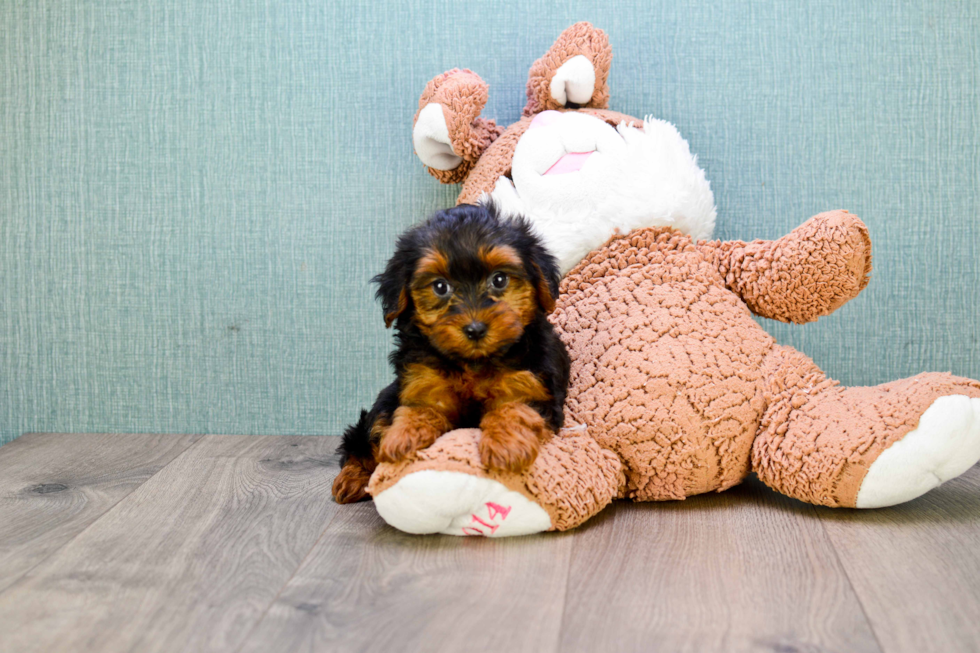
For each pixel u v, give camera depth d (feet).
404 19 8.03
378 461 5.53
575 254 6.61
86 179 8.32
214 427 8.46
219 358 8.40
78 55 8.21
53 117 8.29
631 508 6.05
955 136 7.78
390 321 5.55
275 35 8.10
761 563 4.91
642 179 6.57
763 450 5.91
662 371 5.94
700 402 5.89
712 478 6.04
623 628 4.08
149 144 8.27
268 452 7.79
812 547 5.16
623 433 5.91
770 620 4.15
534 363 5.49
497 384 5.39
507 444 4.99
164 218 8.31
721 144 7.93
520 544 5.30
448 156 7.43
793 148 7.89
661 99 7.93
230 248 8.30
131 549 5.29
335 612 4.30
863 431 5.56
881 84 7.79
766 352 6.27
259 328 8.36
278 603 4.43
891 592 4.46
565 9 7.92
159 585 4.70
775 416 5.95
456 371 5.44
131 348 8.44
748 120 7.90
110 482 6.84
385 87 8.08
